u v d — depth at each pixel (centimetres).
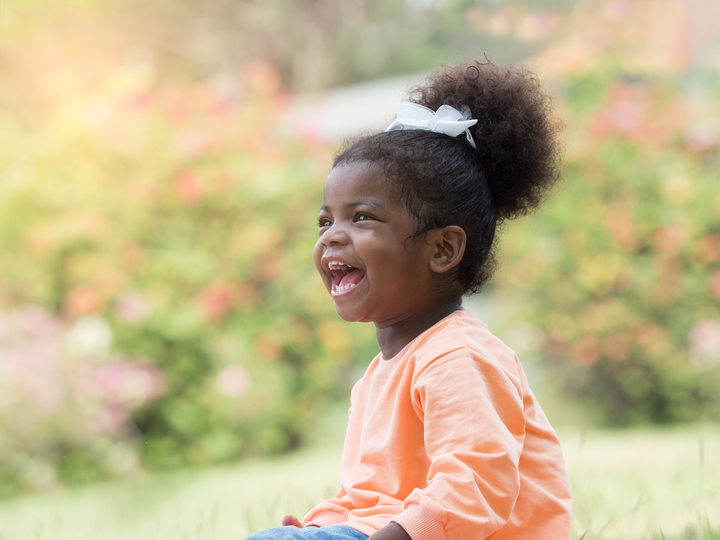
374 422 237
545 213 915
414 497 202
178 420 846
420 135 254
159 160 915
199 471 813
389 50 2075
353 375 959
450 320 238
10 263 894
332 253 243
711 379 881
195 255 884
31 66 1661
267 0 1948
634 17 1034
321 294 908
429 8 1955
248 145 952
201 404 857
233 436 859
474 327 239
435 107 279
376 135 256
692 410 887
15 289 889
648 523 357
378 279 238
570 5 1146
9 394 798
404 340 247
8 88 1634
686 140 940
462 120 266
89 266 870
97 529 516
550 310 923
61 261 886
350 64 2112
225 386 842
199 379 868
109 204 895
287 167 962
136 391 821
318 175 953
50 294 888
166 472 824
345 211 244
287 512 453
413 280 242
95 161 925
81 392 812
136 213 891
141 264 880
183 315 857
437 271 242
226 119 960
